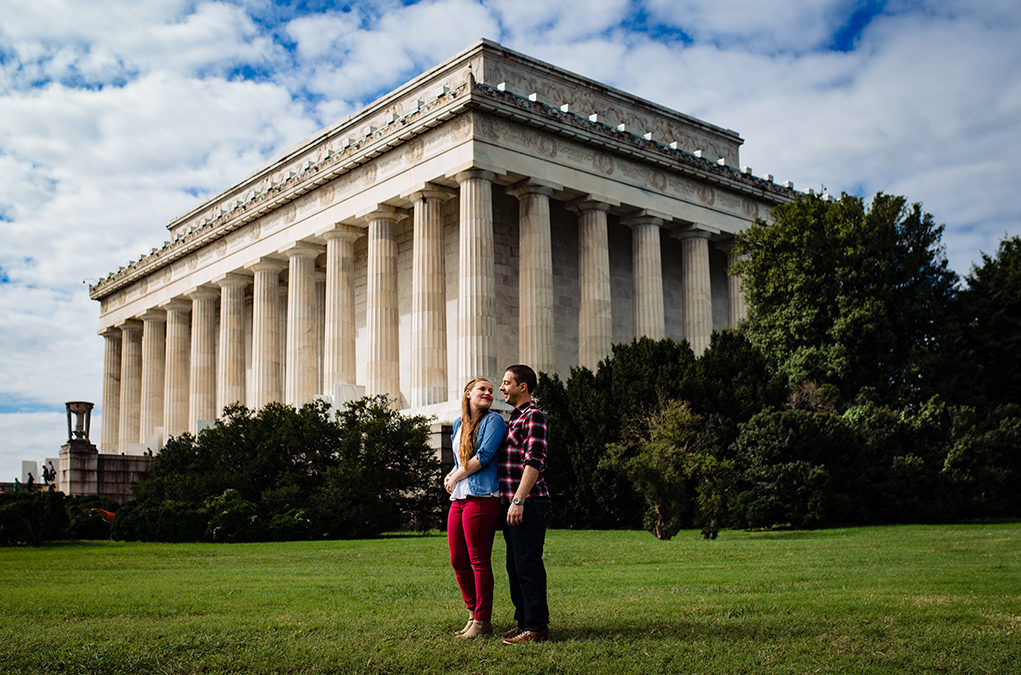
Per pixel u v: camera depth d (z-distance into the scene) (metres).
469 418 13.05
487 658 11.19
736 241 67.94
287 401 75.12
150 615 14.72
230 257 84.81
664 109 79.19
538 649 11.61
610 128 67.56
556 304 72.50
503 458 12.76
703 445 48.06
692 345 72.69
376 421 46.81
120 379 110.88
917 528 42.69
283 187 76.50
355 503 43.25
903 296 61.53
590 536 40.22
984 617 14.10
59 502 39.19
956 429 52.62
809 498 45.22
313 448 46.88
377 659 11.09
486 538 12.65
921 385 59.12
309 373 75.00
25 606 15.60
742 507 45.25
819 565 24.61
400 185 65.62
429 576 21.78
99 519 42.72
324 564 26.70
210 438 48.88
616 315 76.19
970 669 10.88
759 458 46.25
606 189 67.50
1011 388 63.50
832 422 48.19
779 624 13.38
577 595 17.48
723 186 75.81
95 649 11.64
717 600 16.17
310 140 84.25
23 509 36.91
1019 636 12.65
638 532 43.41
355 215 69.69
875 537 36.66
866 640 12.30
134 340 107.00
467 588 13.05
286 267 83.69
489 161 60.59
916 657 11.34
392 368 66.38
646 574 22.14
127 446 104.44
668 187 72.00
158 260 95.38
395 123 65.62
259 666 10.83
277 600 16.50
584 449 49.38
